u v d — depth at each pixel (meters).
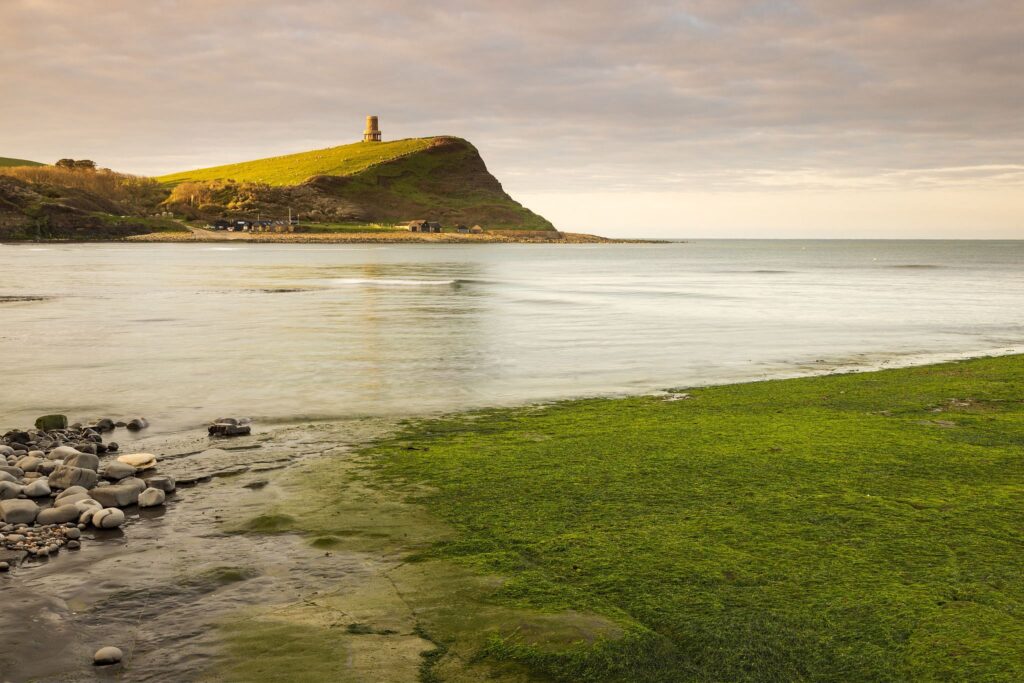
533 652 6.51
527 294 53.19
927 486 10.67
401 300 47.31
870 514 9.53
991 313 40.62
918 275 87.69
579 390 19.11
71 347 26.41
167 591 7.79
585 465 12.00
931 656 6.29
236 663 6.41
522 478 11.35
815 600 7.27
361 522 9.64
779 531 9.01
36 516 9.85
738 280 74.88
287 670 6.29
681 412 16.16
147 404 17.39
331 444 13.70
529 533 9.14
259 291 54.09
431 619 7.11
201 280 66.19
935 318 37.91
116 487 10.47
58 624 7.12
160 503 10.42
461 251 195.12
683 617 7.02
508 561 8.35
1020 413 15.73
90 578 8.10
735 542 8.70
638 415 15.91
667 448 12.98
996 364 22.27
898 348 27.14
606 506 10.02
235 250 167.88
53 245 189.88
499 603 7.40
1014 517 9.37
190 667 6.38
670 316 38.03
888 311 41.56
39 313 38.00
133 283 61.78
